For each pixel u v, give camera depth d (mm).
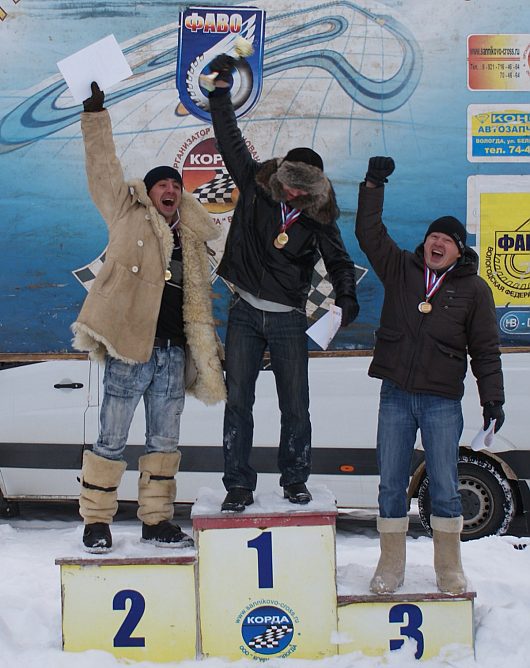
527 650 4141
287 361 4328
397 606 4117
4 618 4449
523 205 6332
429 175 6348
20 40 6363
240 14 6312
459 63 6332
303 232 4289
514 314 6324
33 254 6367
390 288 4305
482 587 4922
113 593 4105
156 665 4020
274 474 6453
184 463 6496
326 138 6336
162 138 6332
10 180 6355
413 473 6484
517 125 6340
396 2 6324
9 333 6387
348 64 6320
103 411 4355
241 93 6324
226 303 6262
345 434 6402
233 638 4102
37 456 6688
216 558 4105
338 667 3977
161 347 4371
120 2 6328
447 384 4164
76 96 4227
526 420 6324
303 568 4105
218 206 6293
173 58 6324
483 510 6430
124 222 4309
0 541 6426
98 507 4309
